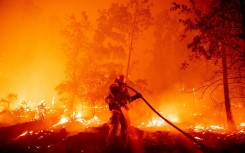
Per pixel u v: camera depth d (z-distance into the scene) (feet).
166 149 19.06
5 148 20.85
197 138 22.07
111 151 18.75
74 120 46.44
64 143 20.36
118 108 19.63
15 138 24.09
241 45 32.83
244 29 30.96
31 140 22.75
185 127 40.40
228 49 35.35
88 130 24.07
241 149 19.04
